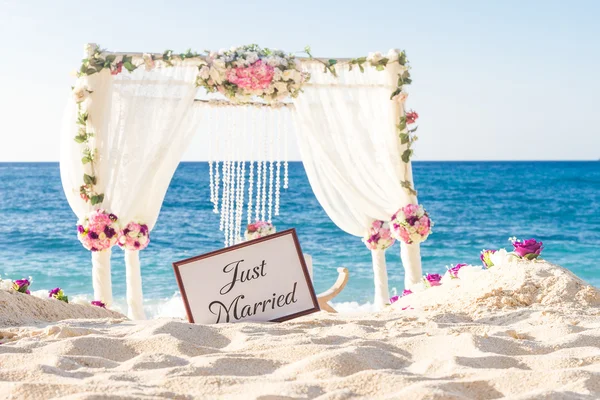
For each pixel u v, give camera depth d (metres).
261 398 1.47
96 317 3.64
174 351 2.09
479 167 58.59
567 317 2.83
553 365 1.86
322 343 2.21
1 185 37.22
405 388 1.53
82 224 5.90
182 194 30.62
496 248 18.92
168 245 18.45
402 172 6.55
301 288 2.70
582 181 41.59
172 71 6.12
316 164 6.85
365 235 6.89
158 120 6.07
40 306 3.34
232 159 6.59
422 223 6.48
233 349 2.17
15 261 15.69
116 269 14.21
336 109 6.50
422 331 2.49
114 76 6.02
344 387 1.59
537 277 3.56
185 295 2.61
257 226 6.66
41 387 1.50
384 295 6.91
